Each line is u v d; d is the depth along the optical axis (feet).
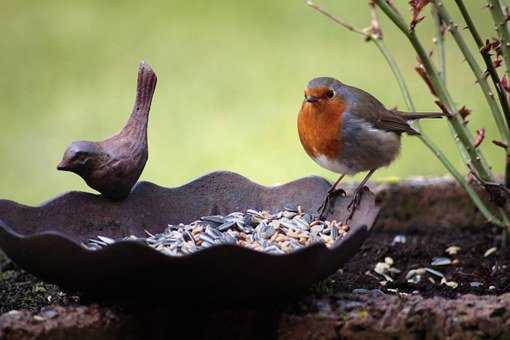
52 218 21.63
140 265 18.26
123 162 21.75
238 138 45.03
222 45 52.90
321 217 23.04
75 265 18.57
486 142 43.88
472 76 48.65
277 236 21.99
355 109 25.21
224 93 48.62
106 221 22.31
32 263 19.01
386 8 22.54
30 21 56.59
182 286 18.90
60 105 48.19
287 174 42.91
